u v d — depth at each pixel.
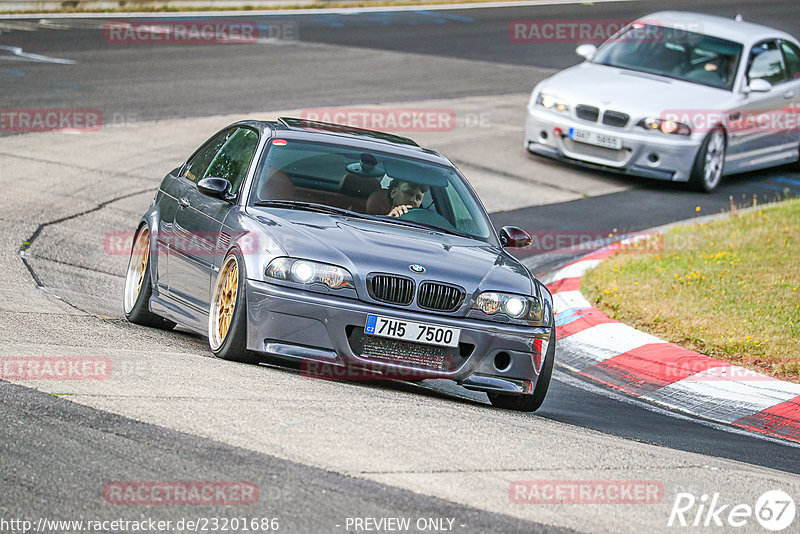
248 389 21.33
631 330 33.66
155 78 70.38
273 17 101.81
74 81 67.31
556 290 38.84
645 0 122.38
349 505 15.67
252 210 25.84
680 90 57.41
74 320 27.78
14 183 46.34
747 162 58.94
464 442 19.52
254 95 67.88
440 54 89.12
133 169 50.69
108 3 97.62
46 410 18.70
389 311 23.50
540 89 58.88
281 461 17.19
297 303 23.27
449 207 27.89
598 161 56.53
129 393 20.12
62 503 14.99
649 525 16.36
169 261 28.59
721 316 35.03
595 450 20.45
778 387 29.34
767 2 122.62
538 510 16.33
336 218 26.02
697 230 46.59
